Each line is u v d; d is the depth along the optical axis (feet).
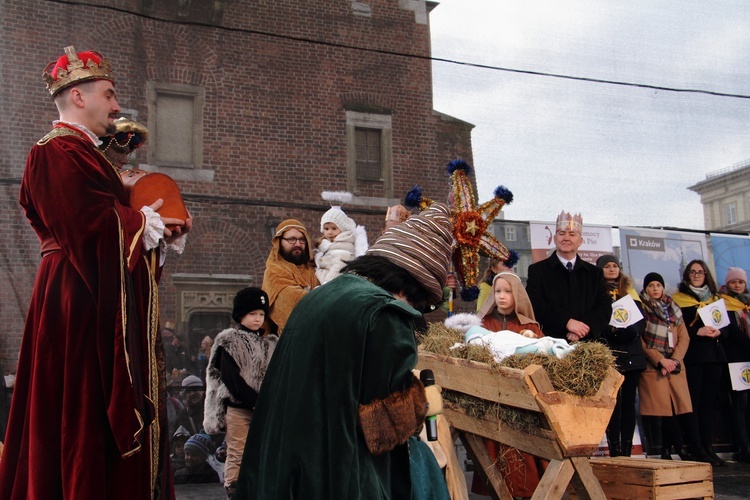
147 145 18.61
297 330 6.45
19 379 8.35
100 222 8.18
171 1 19.15
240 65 19.74
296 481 5.89
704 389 21.77
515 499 13.52
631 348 19.17
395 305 6.30
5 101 17.48
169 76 18.99
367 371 6.12
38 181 8.24
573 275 18.01
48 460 7.81
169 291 18.71
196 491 16.71
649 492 12.53
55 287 8.24
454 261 18.33
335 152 20.48
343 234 16.75
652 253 22.76
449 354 12.34
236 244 19.38
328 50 20.65
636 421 21.26
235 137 19.56
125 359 7.92
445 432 10.94
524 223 21.68
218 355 14.74
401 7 21.58
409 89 21.39
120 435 7.72
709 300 22.06
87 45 18.28
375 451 5.98
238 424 14.21
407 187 21.03
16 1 17.80
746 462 22.07
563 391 10.52
